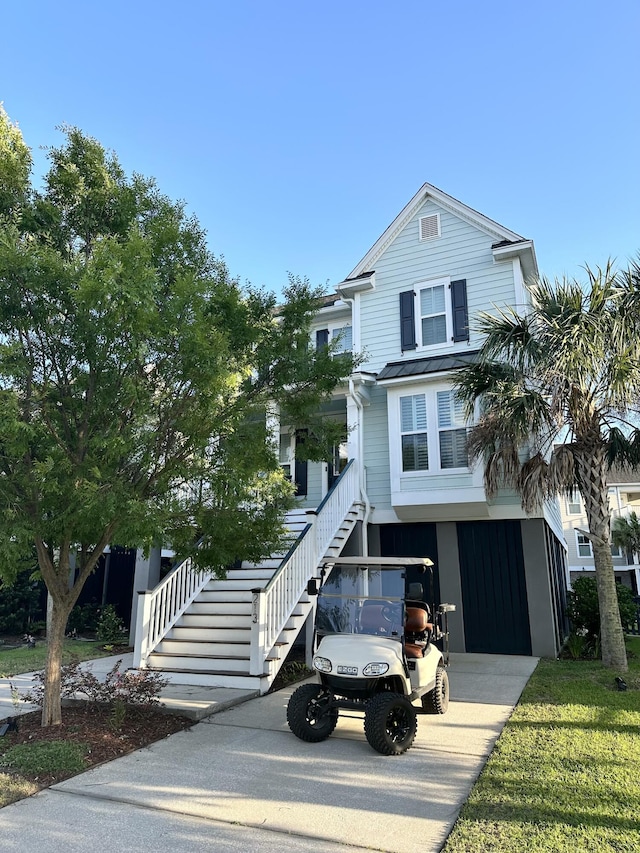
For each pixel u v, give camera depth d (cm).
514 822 387
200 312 552
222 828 393
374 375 1415
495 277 1420
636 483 3039
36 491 542
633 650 1248
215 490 584
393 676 596
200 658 914
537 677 937
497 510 1270
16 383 535
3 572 550
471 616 1273
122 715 646
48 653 638
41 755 525
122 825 399
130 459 583
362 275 1563
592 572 3147
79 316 524
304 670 1037
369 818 406
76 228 627
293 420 745
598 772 482
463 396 1120
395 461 1315
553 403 969
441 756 547
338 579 704
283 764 530
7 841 375
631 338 897
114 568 1703
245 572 1138
